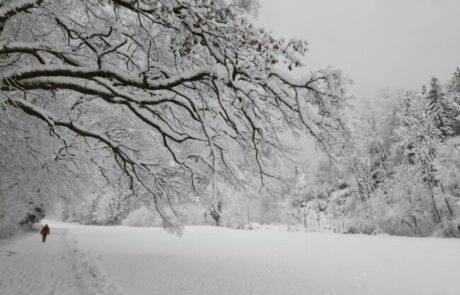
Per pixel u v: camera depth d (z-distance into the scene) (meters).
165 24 5.20
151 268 13.97
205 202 7.86
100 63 5.45
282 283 11.38
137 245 25.25
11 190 18.48
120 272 12.68
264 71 5.13
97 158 12.34
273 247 24.33
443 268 14.42
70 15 7.52
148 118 6.32
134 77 5.42
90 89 5.64
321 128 5.28
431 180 34.59
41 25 7.93
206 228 50.38
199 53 6.24
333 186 53.25
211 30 5.13
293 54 5.00
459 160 32.50
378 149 42.28
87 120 11.55
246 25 5.06
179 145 8.09
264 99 5.70
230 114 5.40
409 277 12.55
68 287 9.48
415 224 35.12
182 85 6.91
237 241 29.48
